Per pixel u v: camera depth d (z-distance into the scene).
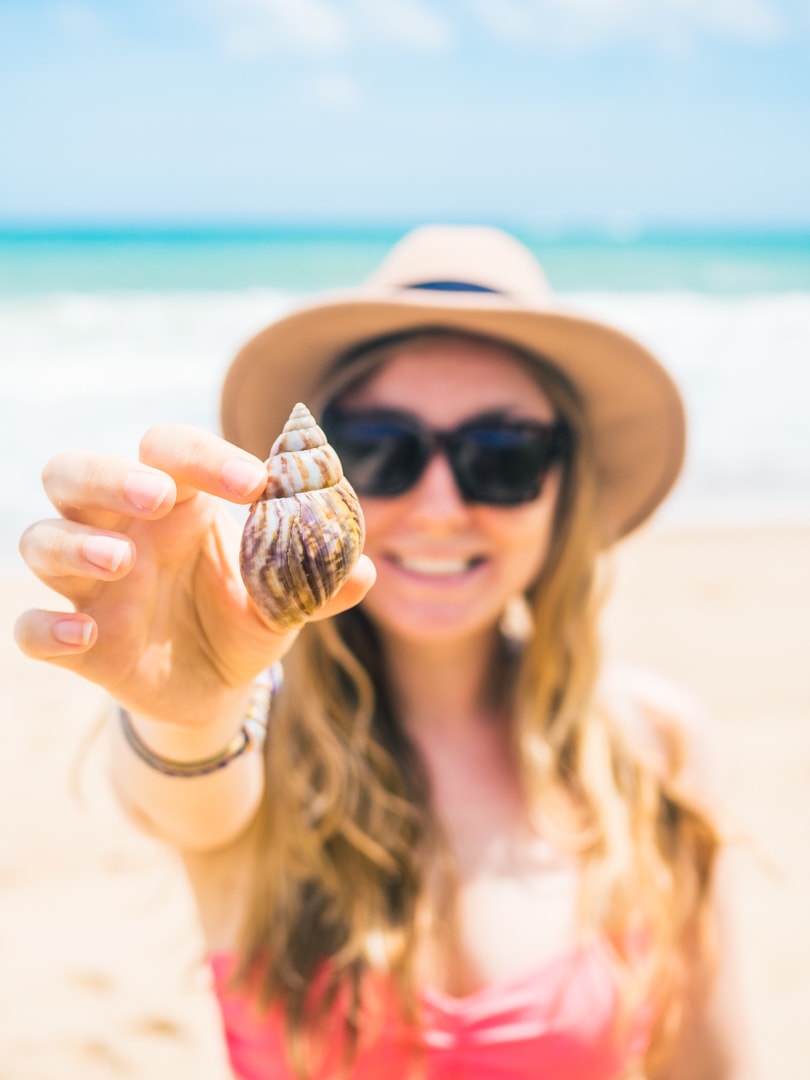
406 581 0.53
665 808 0.59
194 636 0.35
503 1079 0.49
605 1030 0.50
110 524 0.33
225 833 0.45
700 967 0.57
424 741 0.58
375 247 11.62
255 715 0.43
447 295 0.52
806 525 2.28
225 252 10.59
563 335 0.54
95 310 4.86
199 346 3.84
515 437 0.53
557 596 0.59
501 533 0.53
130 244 11.91
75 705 1.43
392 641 0.57
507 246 0.60
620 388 0.59
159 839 0.48
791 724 1.39
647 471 0.64
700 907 0.58
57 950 0.97
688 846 0.59
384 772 0.54
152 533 0.34
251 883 0.51
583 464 0.59
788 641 1.67
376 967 0.49
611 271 9.32
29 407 2.72
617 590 1.88
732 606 1.82
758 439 2.84
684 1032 0.56
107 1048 0.85
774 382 3.47
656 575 1.96
